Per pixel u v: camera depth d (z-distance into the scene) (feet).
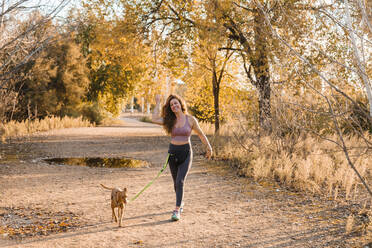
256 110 32.19
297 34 18.30
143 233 13.53
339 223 14.98
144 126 112.47
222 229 14.16
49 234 13.37
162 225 14.60
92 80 99.91
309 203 18.60
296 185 22.71
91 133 66.80
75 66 87.51
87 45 90.79
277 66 19.40
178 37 47.93
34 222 14.88
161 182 24.29
